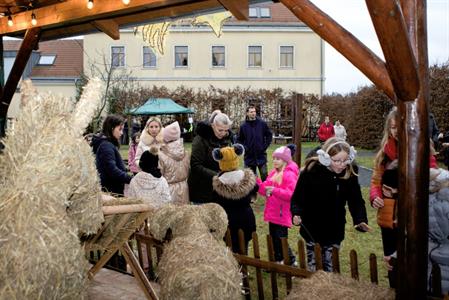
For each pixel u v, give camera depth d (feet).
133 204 9.30
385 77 7.64
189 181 15.11
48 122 7.40
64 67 103.30
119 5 14.16
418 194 7.63
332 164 12.23
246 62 106.73
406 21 7.69
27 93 7.79
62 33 18.45
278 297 12.11
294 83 107.24
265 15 108.27
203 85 106.32
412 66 7.11
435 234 9.54
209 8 14.05
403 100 7.63
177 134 15.29
